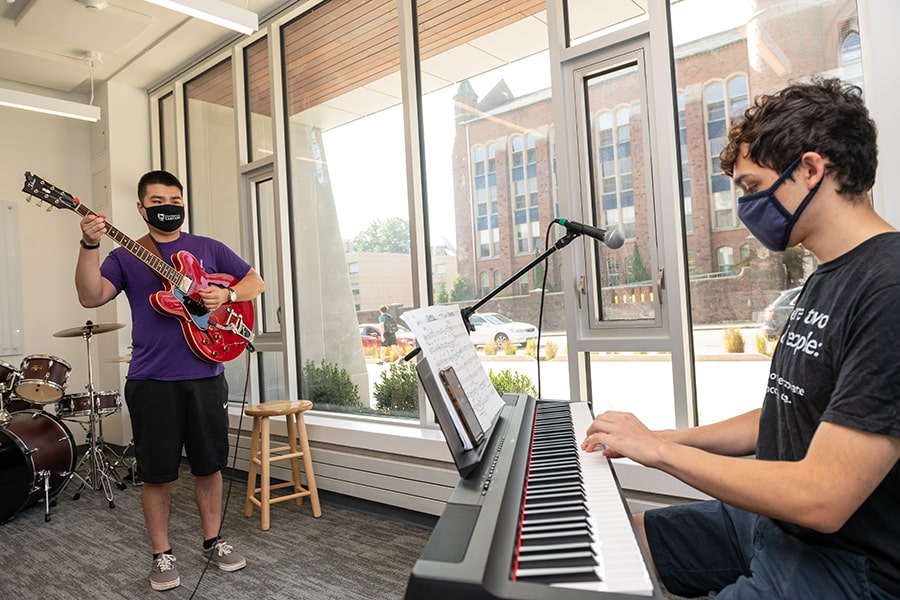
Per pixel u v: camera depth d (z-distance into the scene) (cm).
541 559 67
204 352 230
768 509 76
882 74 167
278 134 372
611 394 243
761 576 88
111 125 467
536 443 113
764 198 89
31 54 407
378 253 331
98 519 312
